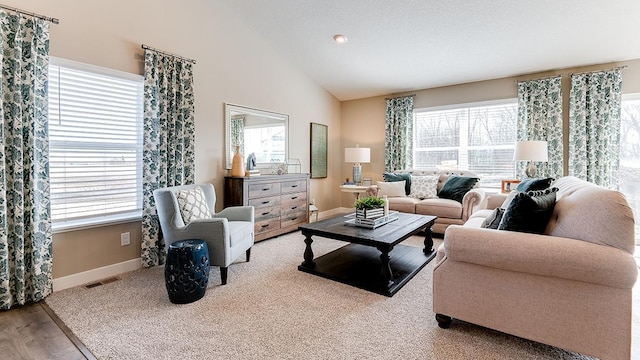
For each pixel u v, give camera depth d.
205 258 2.42
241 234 2.96
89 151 2.80
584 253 1.48
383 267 2.48
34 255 2.35
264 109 4.52
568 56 3.93
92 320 2.08
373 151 5.96
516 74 4.57
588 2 3.01
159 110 3.18
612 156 3.90
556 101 4.21
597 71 3.97
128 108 3.06
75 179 2.73
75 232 2.71
